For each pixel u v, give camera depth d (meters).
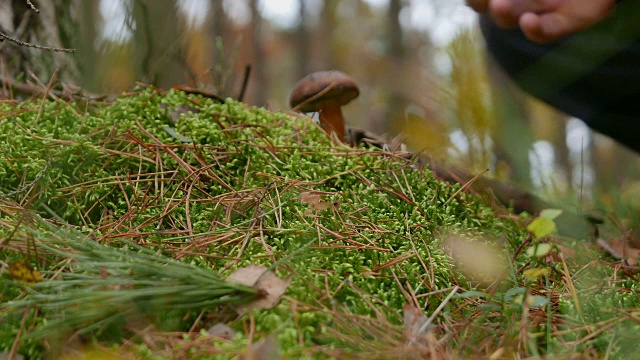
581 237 0.82
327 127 0.89
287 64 5.31
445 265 0.73
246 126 0.83
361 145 0.86
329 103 0.88
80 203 0.75
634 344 0.65
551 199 0.91
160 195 0.76
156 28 0.96
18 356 0.61
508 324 0.66
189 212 0.75
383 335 0.65
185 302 0.65
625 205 0.91
